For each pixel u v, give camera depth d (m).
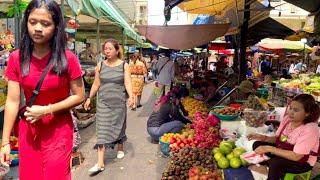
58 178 2.78
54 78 2.71
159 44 8.36
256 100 5.83
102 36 18.33
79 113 8.74
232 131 5.61
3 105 6.12
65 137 2.83
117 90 5.71
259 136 4.23
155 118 7.28
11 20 8.77
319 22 6.16
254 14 10.59
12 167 5.33
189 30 8.18
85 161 6.10
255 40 15.56
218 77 12.71
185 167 4.48
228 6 9.66
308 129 3.58
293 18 17.17
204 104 8.59
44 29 2.62
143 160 6.17
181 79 13.45
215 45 21.05
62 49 2.74
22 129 2.81
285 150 3.61
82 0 6.88
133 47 33.44
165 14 6.88
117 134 5.81
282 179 3.66
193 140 5.68
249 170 4.20
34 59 2.71
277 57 23.55
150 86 21.64
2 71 6.67
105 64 5.73
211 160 4.48
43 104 2.77
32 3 2.64
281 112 5.62
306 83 8.28
